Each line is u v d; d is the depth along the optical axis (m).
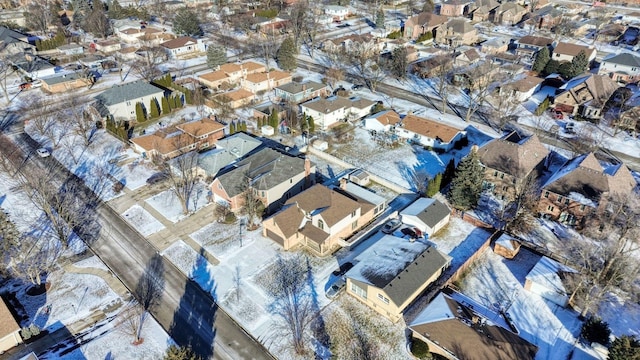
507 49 127.50
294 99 91.25
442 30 134.00
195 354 39.31
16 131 82.31
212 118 81.44
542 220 58.78
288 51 107.25
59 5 166.50
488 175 63.62
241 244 54.03
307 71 111.56
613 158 72.00
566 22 141.62
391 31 144.00
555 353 40.44
